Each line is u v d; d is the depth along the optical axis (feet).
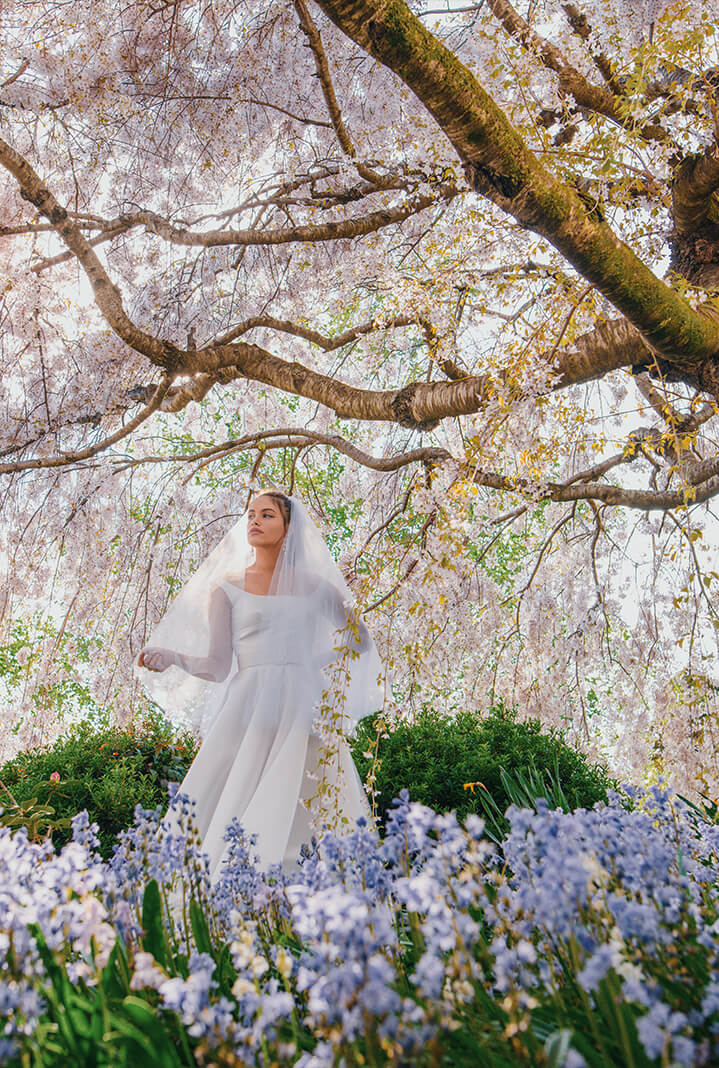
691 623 22.07
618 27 16.37
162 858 5.62
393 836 4.77
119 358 20.02
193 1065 3.84
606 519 26.30
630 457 15.94
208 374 20.95
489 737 17.29
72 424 21.13
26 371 21.03
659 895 4.44
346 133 18.08
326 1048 3.42
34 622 26.78
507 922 4.59
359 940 3.50
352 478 29.66
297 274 22.43
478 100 10.10
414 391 17.58
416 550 17.24
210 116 19.42
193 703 13.28
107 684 24.03
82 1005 3.95
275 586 12.80
